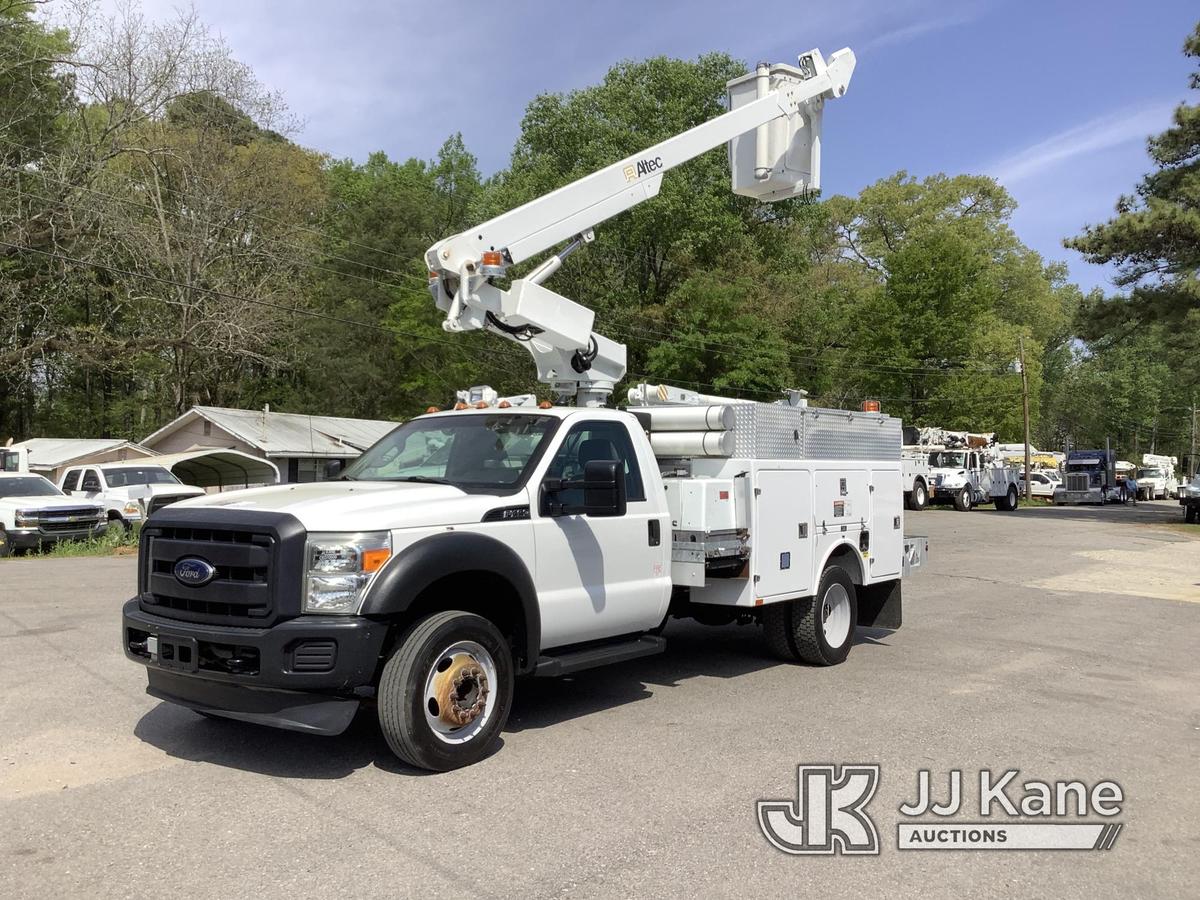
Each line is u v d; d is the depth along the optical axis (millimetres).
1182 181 28766
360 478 6395
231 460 28953
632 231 39500
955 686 7402
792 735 5953
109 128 31562
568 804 4684
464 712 5219
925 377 48562
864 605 9320
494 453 6109
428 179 50906
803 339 43312
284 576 4812
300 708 4875
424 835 4266
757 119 8555
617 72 41125
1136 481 59250
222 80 32938
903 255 48781
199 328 31438
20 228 28391
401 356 39531
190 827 4336
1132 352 83438
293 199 36812
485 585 5617
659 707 6641
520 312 7188
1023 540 22453
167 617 5207
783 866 4016
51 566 15992
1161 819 4680
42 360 34688
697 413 7074
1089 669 8195
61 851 4059
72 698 6633
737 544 7004
